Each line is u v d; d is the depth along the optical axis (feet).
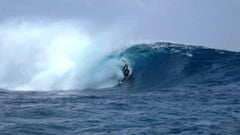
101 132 46.83
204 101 63.77
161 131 47.14
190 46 97.45
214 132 46.65
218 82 80.43
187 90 74.54
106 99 67.36
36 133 45.88
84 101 65.57
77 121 51.42
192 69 88.99
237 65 88.84
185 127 48.62
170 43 98.07
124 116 54.13
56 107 60.03
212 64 90.27
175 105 61.00
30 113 55.57
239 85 77.41
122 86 85.10
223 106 59.82
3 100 67.00
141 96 69.72
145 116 54.03
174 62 92.43
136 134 46.03
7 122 50.11
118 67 91.09
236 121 51.16
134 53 95.14
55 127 48.47
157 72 89.92
